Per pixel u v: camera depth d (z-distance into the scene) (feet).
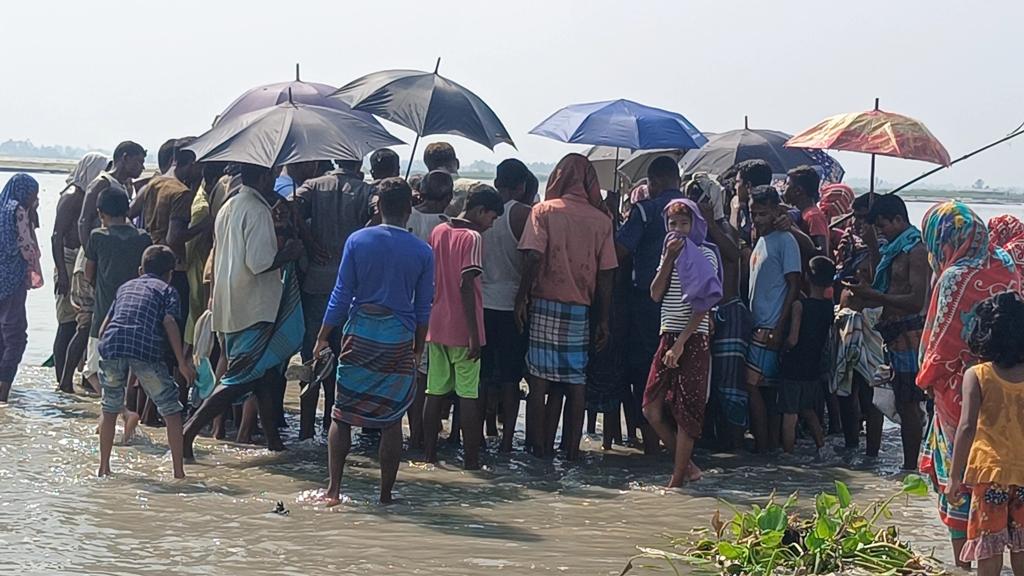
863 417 46.32
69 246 48.73
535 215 42.73
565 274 42.68
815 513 39.60
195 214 44.83
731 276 43.75
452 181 43.62
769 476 42.50
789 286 43.62
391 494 39.86
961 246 36.27
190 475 41.09
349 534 37.60
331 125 42.63
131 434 43.42
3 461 41.45
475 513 39.22
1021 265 39.40
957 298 36.11
